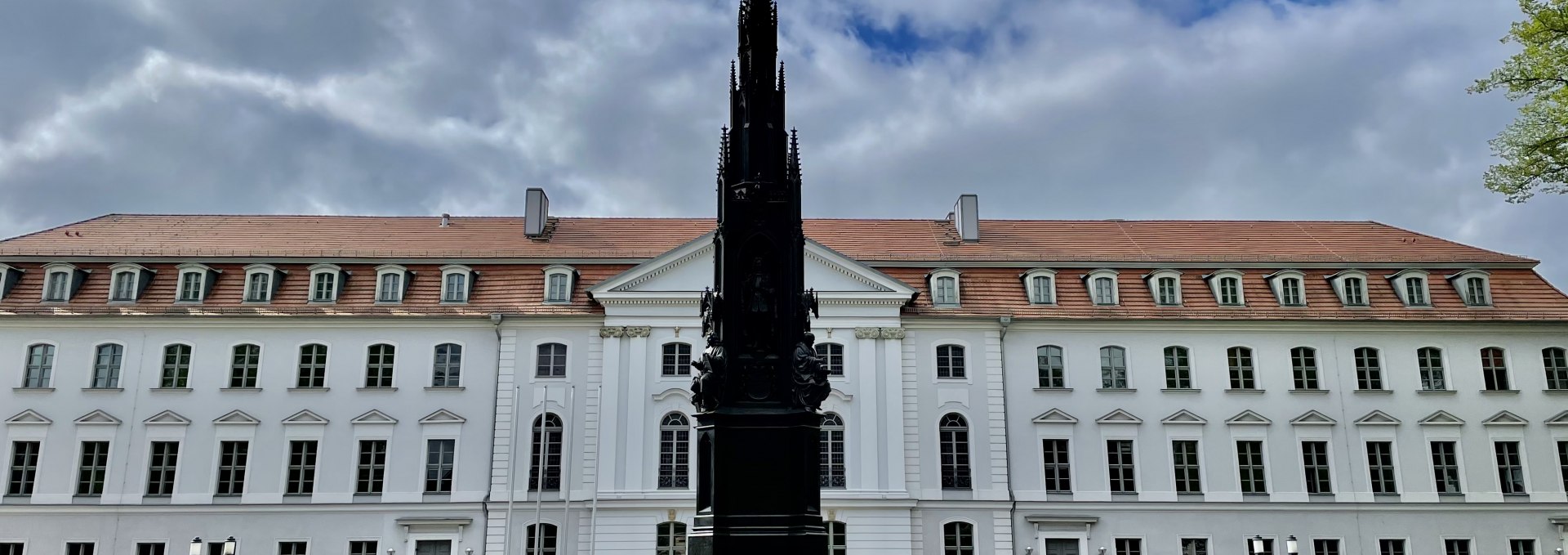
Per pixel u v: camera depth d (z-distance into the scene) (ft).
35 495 146.82
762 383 54.95
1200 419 155.02
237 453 150.20
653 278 154.20
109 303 153.17
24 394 150.10
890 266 162.20
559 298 156.35
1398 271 162.81
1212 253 170.19
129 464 148.66
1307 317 157.58
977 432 152.66
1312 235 180.75
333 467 149.69
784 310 55.83
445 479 150.30
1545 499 152.76
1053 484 153.07
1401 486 153.28
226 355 153.07
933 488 150.10
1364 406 156.15
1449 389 156.76
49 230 168.66
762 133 58.08
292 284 157.17
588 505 147.33
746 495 53.31
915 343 155.74
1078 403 155.53
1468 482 153.48
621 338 152.76
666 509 146.41
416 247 165.37
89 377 151.12
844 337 154.30
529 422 150.92
